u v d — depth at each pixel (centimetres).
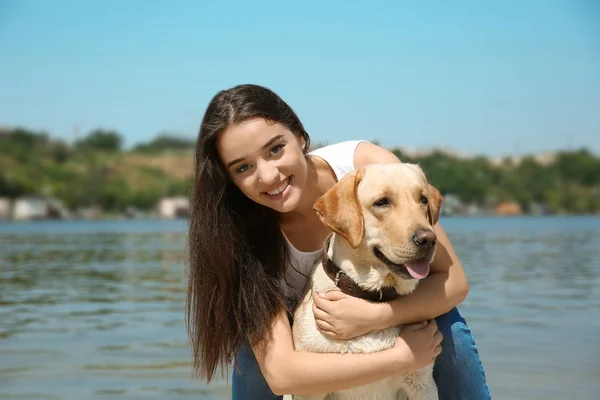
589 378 501
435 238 333
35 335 669
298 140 388
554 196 6994
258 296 382
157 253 1789
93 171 8250
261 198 379
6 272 1274
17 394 476
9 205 7581
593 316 734
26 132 8550
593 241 2275
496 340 620
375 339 357
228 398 471
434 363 391
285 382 362
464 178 6525
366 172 356
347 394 364
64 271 1287
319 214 359
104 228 4331
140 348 609
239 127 370
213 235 387
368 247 352
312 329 367
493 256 1582
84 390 486
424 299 360
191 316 410
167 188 8306
